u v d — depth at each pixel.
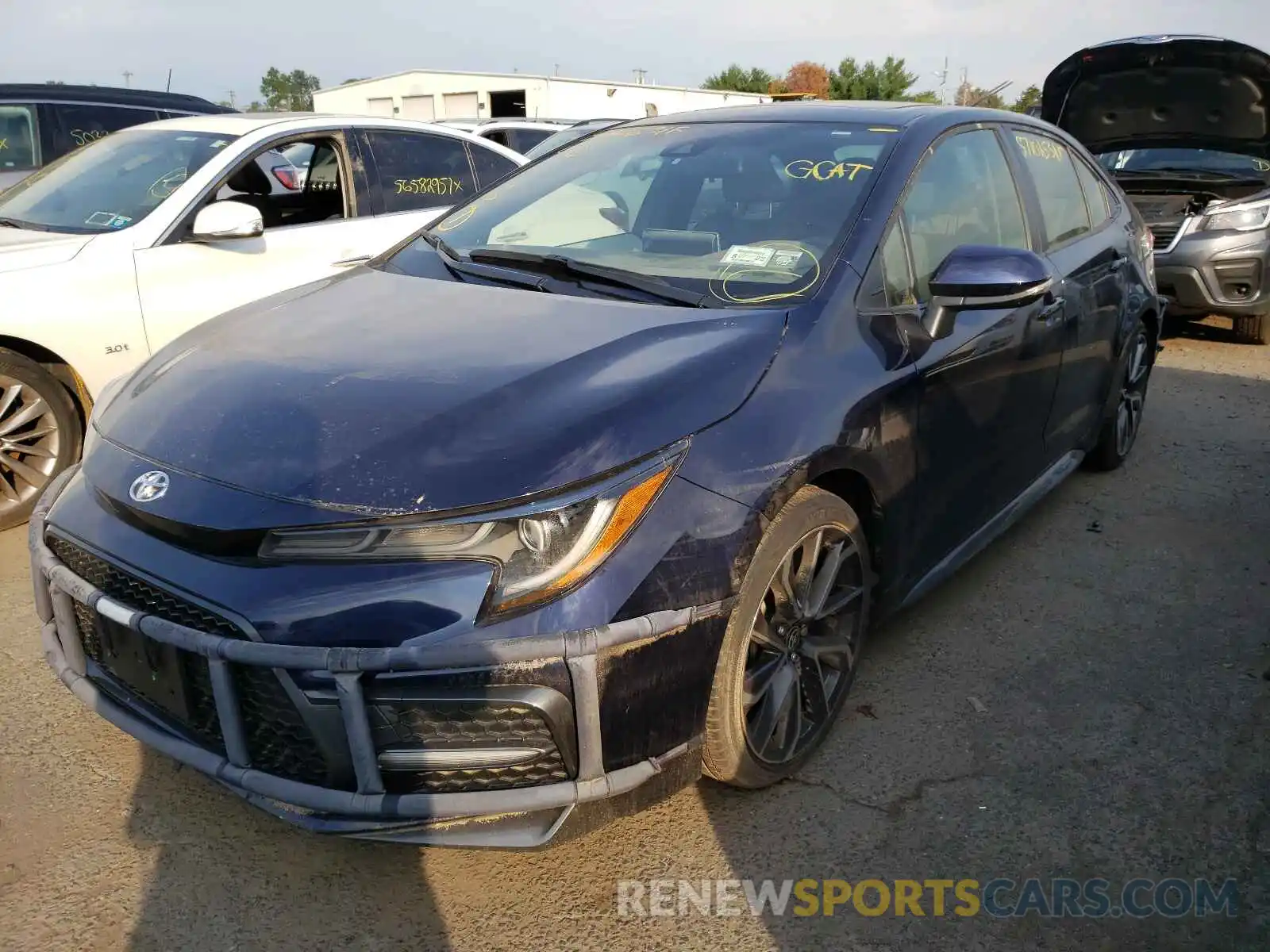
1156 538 4.22
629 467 2.07
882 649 3.32
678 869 2.36
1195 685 3.13
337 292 3.05
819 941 2.16
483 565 1.95
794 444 2.34
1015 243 3.62
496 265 3.10
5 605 3.54
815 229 2.90
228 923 2.19
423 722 1.95
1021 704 3.02
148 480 2.19
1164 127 8.05
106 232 4.54
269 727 2.03
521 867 2.36
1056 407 3.86
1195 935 2.19
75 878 2.29
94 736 2.81
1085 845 2.45
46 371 4.20
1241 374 6.92
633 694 2.04
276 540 2.02
